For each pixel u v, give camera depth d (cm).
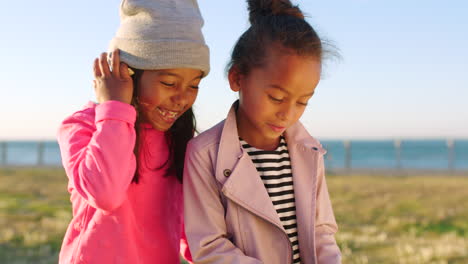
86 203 197
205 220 198
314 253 205
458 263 555
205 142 206
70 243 198
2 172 2203
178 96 197
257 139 212
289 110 187
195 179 202
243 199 196
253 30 198
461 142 11125
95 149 179
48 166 2961
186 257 243
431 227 855
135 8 200
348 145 2912
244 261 186
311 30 192
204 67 200
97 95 195
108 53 203
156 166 211
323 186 226
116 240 191
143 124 207
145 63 191
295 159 217
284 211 209
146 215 206
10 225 792
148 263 204
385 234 761
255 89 190
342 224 893
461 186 1608
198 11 212
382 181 1850
